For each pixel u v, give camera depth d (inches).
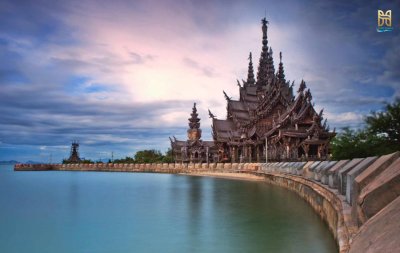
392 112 1573.6
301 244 609.0
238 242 649.0
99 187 2182.6
